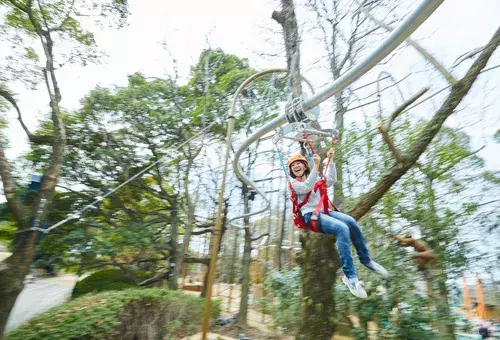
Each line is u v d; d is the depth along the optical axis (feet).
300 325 20.53
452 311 20.22
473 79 19.12
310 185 12.31
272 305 31.37
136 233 40.55
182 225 48.57
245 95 40.27
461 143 23.80
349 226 11.95
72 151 43.96
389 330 20.58
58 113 28.43
